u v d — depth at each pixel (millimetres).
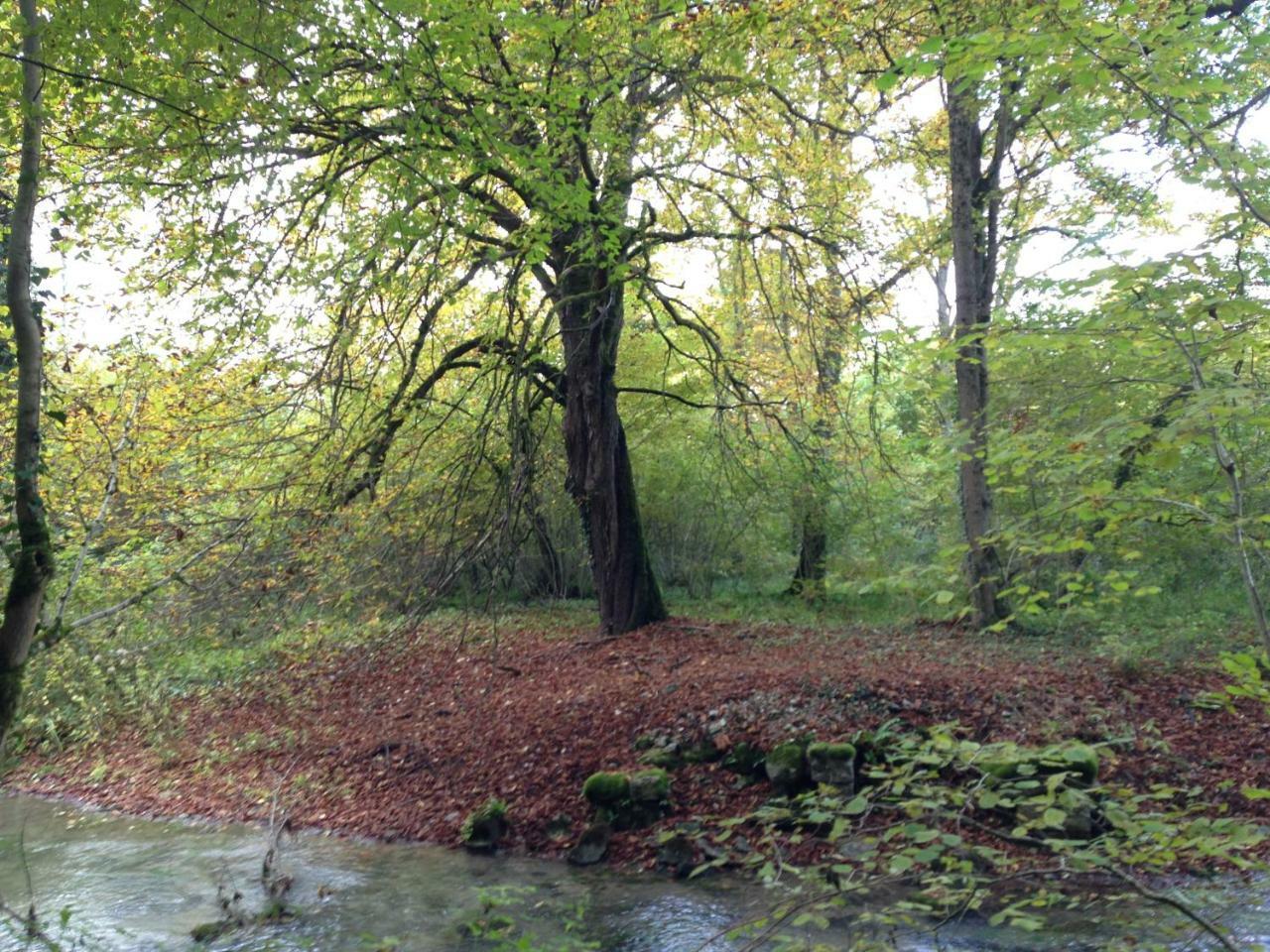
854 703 10906
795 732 10367
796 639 15133
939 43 4941
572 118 10922
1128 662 12031
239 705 14828
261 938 7645
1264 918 6484
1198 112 5418
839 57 15422
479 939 7605
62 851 9953
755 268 15633
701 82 13961
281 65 7715
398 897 8539
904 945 6844
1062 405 6027
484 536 12469
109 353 12648
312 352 12156
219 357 12062
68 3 7461
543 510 16172
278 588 13312
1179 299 5215
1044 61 5328
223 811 11148
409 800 10945
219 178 9344
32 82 5773
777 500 18219
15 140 8516
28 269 5562
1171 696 11281
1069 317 6559
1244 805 9055
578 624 18547
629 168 14805
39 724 13492
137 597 6793
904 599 18703
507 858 9539
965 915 7227
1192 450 7434
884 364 14336
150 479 12477
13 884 8953
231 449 12930
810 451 16203
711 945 7324
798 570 20828
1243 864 4457
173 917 8102
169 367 12906
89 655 13125
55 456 10750
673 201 14883
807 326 15555
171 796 11719
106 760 13180
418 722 12961
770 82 14031
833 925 7195
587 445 15570
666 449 21297
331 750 12555
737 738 10555
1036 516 5672
